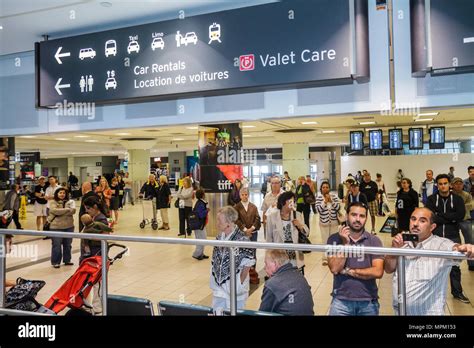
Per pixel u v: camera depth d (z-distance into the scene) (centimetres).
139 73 453
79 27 495
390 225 1102
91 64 473
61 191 719
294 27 396
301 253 401
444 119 1438
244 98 446
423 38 358
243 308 336
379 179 1580
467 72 361
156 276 614
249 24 411
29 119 543
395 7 388
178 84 437
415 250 232
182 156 3519
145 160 2455
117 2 424
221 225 342
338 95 409
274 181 698
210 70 425
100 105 501
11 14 450
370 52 396
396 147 1561
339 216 701
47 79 492
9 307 352
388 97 392
